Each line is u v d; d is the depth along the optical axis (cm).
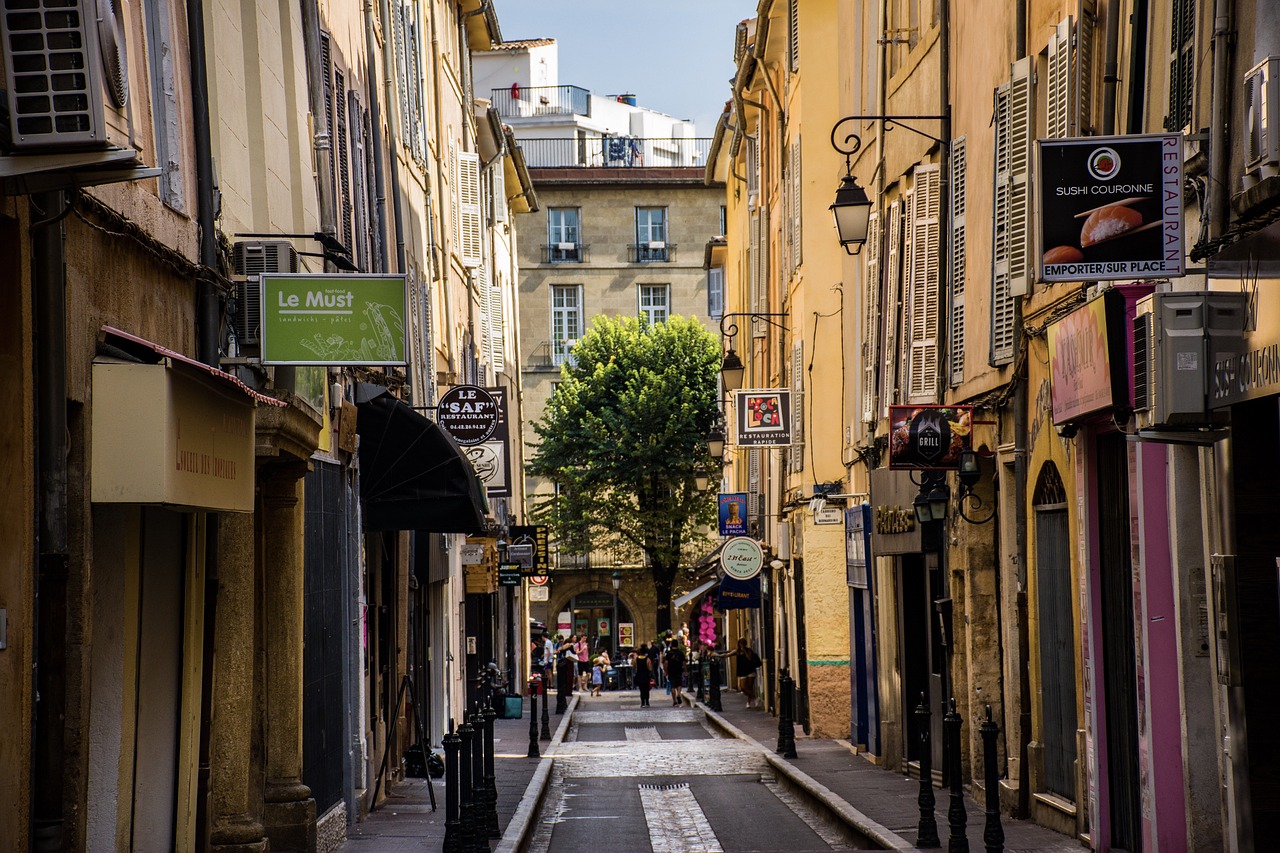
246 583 1661
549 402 8350
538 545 6175
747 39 5297
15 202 984
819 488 3738
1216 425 1302
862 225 2492
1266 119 1142
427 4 3734
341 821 2011
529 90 11106
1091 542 1727
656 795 2816
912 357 2502
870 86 3086
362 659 2281
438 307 3634
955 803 1712
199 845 1562
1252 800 1266
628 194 9450
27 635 999
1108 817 1691
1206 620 1430
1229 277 1230
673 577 8325
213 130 1588
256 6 1827
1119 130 1617
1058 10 1856
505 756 3569
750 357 5841
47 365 1031
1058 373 1720
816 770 2941
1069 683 1877
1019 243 1959
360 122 2523
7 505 995
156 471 1115
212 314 1447
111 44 1110
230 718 1656
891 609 2945
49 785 1043
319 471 1980
